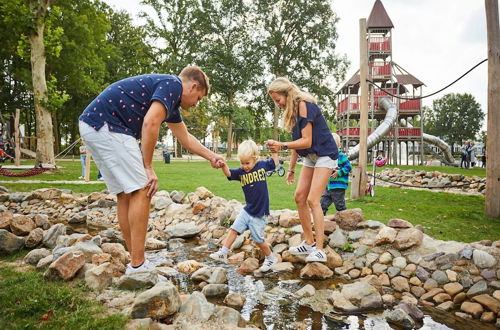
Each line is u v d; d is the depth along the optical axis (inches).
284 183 407.8
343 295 114.7
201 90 112.0
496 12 224.4
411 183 451.8
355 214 168.4
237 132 2502.5
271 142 139.8
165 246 180.1
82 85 968.9
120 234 196.5
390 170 515.5
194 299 91.6
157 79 104.3
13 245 139.6
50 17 540.7
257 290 122.6
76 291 95.3
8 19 518.9
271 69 1264.8
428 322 102.2
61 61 887.7
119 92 100.5
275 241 169.9
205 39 1267.2
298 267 148.6
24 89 1112.2
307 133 135.0
